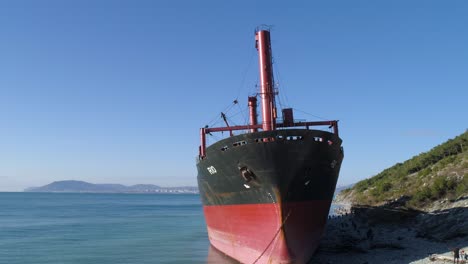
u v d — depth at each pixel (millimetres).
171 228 69562
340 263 28734
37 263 36531
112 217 98250
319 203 27906
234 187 27969
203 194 36562
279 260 25656
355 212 58562
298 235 26438
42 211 121812
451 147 75688
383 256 30094
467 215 37000
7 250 43688
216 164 28484
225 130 31500
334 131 31234
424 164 77750
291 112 31219
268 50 30531
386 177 96938
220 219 33156
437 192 48125
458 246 31219
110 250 43500
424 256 28922
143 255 40125
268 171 24875
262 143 24312
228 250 32781
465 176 48281
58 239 53500
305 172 25484
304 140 24594
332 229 46781
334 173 28938
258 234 27094
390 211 47531
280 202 25359
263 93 30031
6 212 115750
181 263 35625
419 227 40969
